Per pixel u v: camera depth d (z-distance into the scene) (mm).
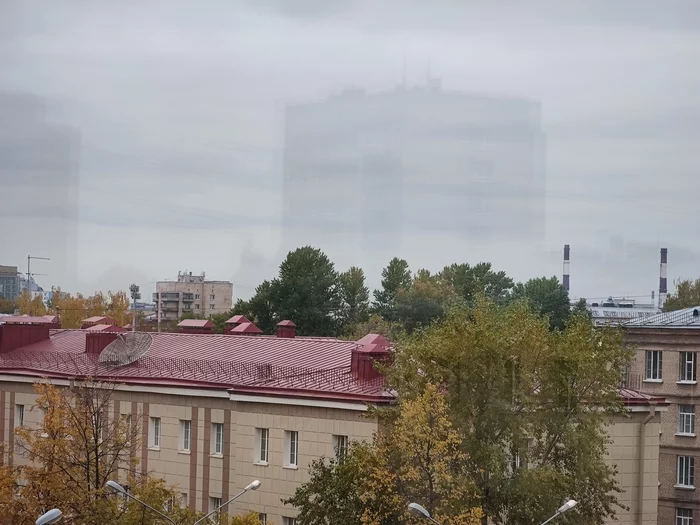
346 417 59562
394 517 49625
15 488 57031
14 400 80812
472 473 51719
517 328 55656
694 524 79000
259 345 74312
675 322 81938
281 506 62375
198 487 67312
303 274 139125
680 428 79812
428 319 125562
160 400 69938
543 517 51438
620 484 62688
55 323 96500
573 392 54156
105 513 50469
